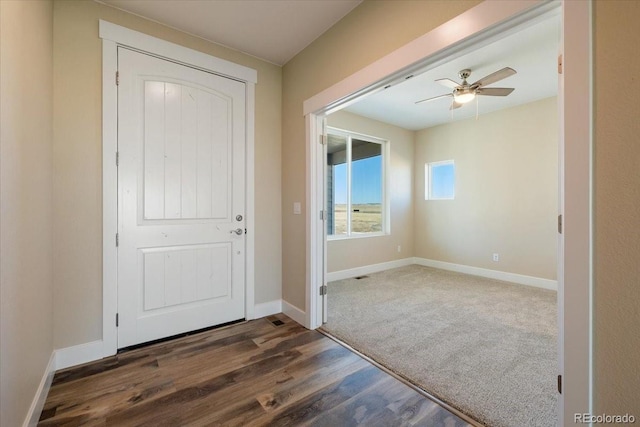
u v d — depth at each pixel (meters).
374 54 1.94
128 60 2.15
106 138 2.05
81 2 1.98
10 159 1.16
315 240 2.60
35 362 1.46
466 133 4.82
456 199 4.95
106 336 2.06
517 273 4.21
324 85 2.39
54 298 1.88
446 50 1.56
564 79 1.12
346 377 1.84
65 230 1.92
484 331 2.52
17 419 1.21
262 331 2.51
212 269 2.55
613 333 1.04
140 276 2.22
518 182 4.21
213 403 1.59
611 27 1.03
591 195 1.07
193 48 2.44
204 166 2.50
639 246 0.98
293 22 2.28
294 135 2.78
